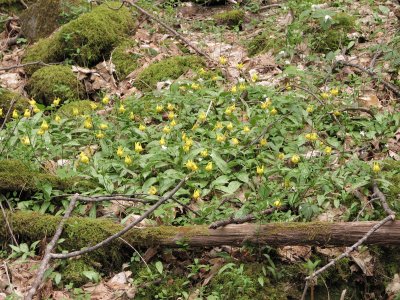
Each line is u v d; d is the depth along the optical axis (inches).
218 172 116.0
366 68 145.6
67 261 102.0
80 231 103.7
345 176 111.2
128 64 168.6
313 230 97.3
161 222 107.2
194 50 173.3
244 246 99.5
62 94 158.7
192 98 137.3
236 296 96.6
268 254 101.6
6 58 185.9
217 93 137.9
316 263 92.4
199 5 208.8
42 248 104.3
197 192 101.6
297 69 139.7
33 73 167.9
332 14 153.2
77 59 173.6
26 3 217.9
